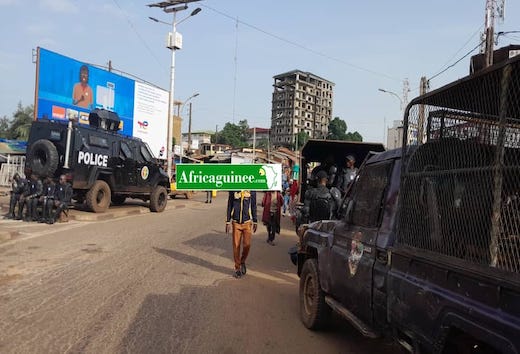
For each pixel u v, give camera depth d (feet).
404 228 11.92
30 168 48.57
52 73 85.10
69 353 14.38
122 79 102.17
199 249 34.50
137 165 58.90
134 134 106.42
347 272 14.88
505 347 7.75
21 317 17.49
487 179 9.28
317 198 29.78
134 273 25.52
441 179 10.77
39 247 31.96
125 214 56.95
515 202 8.82
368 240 13.64
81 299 20.16
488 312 8.23
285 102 443.32
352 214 15.42
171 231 43.50
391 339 12.53
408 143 12.58
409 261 11.22
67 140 48.24
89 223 46.88
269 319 19.04
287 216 67.51
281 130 441.27
